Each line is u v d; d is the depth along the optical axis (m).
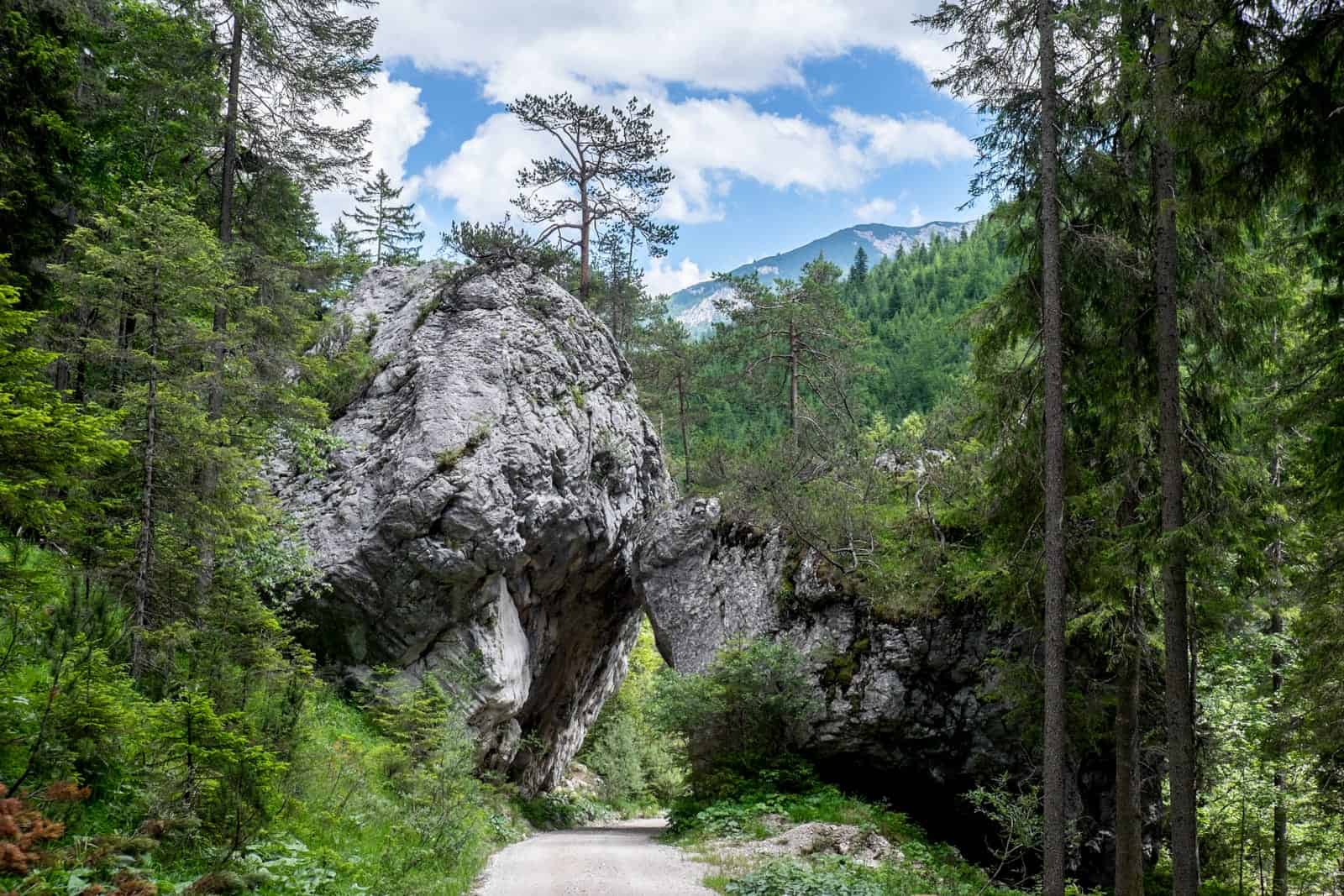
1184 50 9.86
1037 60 12.81
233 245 17.81
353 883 9.90
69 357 11.59
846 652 20.14
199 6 18.94
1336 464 11.13
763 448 25.64
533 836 22.12
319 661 21.11
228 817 8.80
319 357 20.22
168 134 20.73
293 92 19.72
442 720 16.97
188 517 11.95
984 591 16.73
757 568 22.64
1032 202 13.46
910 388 69.69
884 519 22.47
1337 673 15.01
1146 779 18.53
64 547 11.02
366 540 20.75
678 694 19.94
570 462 24.14
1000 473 14.24
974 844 19.97
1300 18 8.16
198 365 14.98
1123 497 14.05
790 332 36.22
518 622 23.67
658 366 40.22
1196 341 13.08
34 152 14.19
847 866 14.10
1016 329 14.06
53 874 6.69
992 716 18.89
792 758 19.69
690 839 17.53
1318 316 12.28
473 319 24.12
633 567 25.69
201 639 10.70
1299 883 22.17
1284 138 8.55
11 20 13.73
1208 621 14.94
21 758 7.70
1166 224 12.15
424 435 21.59
